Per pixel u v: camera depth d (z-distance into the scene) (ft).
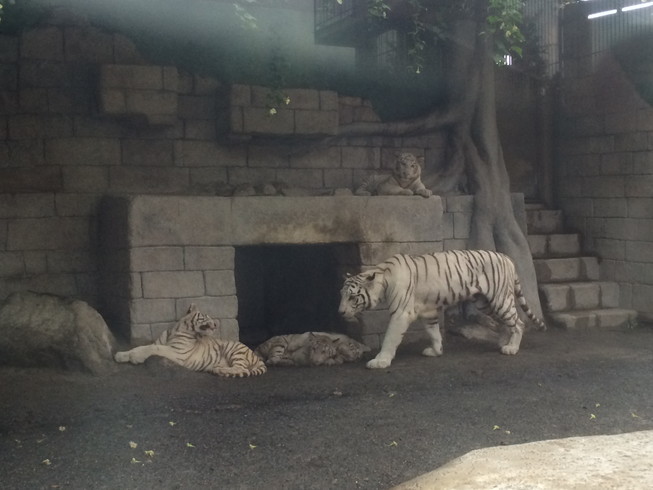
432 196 29.91
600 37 36.32
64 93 28.55
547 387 22.68
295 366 26.27
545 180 38.88
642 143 34.37
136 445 16.94
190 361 24.08
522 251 34.06
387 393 21.91
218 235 26.32
